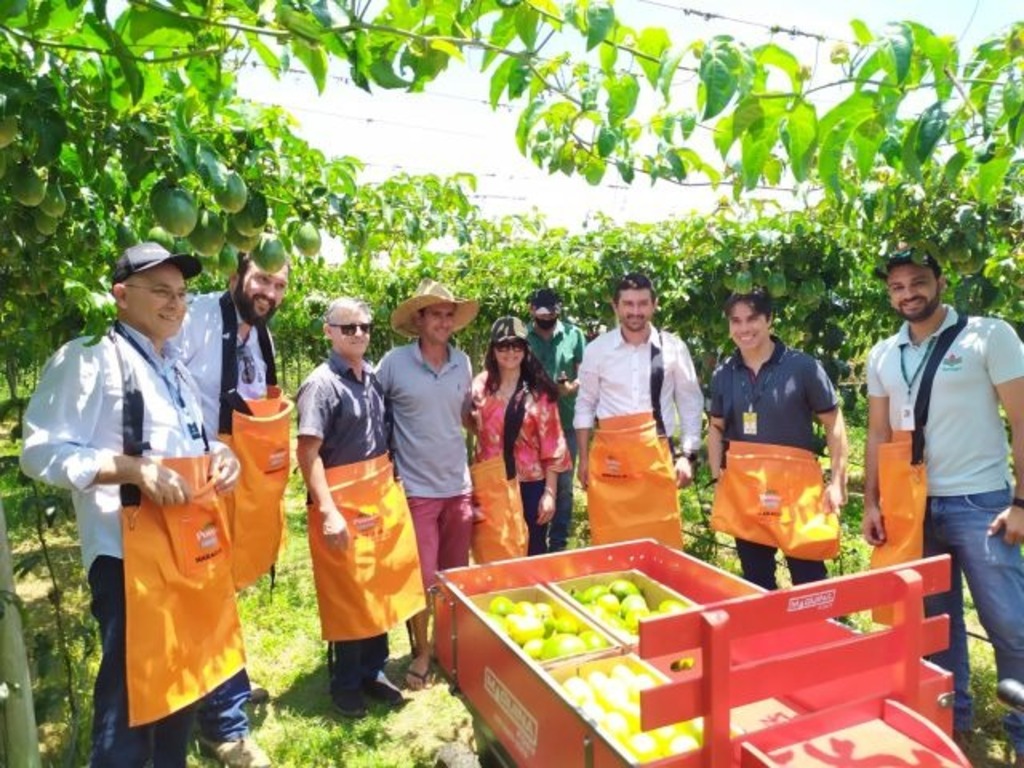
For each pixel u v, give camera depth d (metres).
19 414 2.69
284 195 2.42
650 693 1.52
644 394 3.86
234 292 3.09
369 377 3.42
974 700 3.38
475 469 3.91
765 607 1.66
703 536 5.58
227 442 2.98
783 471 3.30
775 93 1.36
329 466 3.27
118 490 2.16
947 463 2.83
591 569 3.00
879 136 1.42
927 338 2.91
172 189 1.68
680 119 1.69
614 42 1.47
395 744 3.27
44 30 1.35
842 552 5.02
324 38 1.41
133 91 1.32
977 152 1.66
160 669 2.04
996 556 2.73
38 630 3.87
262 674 3.89
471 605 2.43
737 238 4.85
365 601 3.25
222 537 2.25
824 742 1.66
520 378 4.12
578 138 1.88
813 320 4.92
